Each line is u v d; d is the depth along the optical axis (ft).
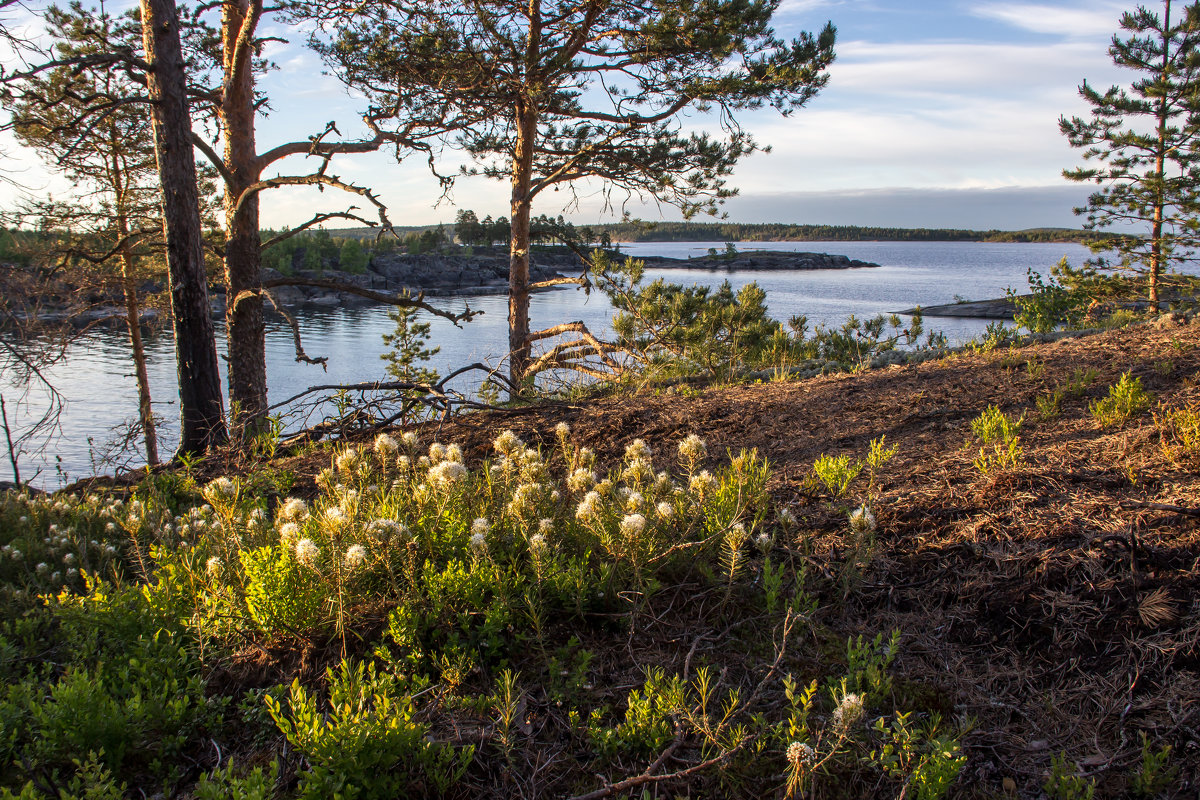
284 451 23.02
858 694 8.00
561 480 15.21
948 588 9.89
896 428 16.57
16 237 53.21
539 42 44.57
